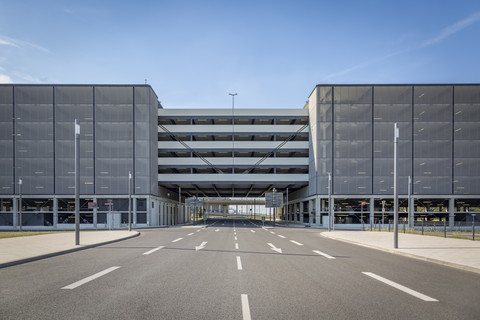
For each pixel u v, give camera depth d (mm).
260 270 10484
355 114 53500
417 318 5797
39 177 51438
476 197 52562
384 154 53156
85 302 6668
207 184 59531
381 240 21516
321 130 53312
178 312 6047
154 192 54312
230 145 57156
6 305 6441
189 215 93812
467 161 53156
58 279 8930
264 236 26922
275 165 57375
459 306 6531
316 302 6766
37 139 51719
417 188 52938
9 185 51312
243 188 72438
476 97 53656
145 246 17953
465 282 8805
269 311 6141
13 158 51531
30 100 51875
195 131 57250
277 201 54469
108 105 52250
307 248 17406
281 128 57750
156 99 56062
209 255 14141
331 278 9258
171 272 10039
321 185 52750
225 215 148000
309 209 58469
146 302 6691
